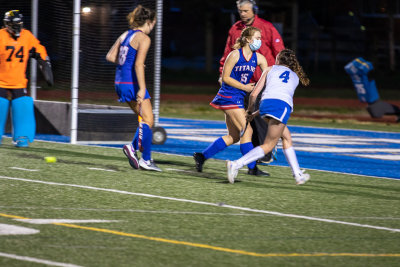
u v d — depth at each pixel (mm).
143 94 24656
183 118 57312
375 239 16609
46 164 26625
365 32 152500
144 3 37469
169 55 163000
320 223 18156
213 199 20844
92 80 43312
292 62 23234
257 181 24938
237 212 19078
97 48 42281
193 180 24406
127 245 15055
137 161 25984
